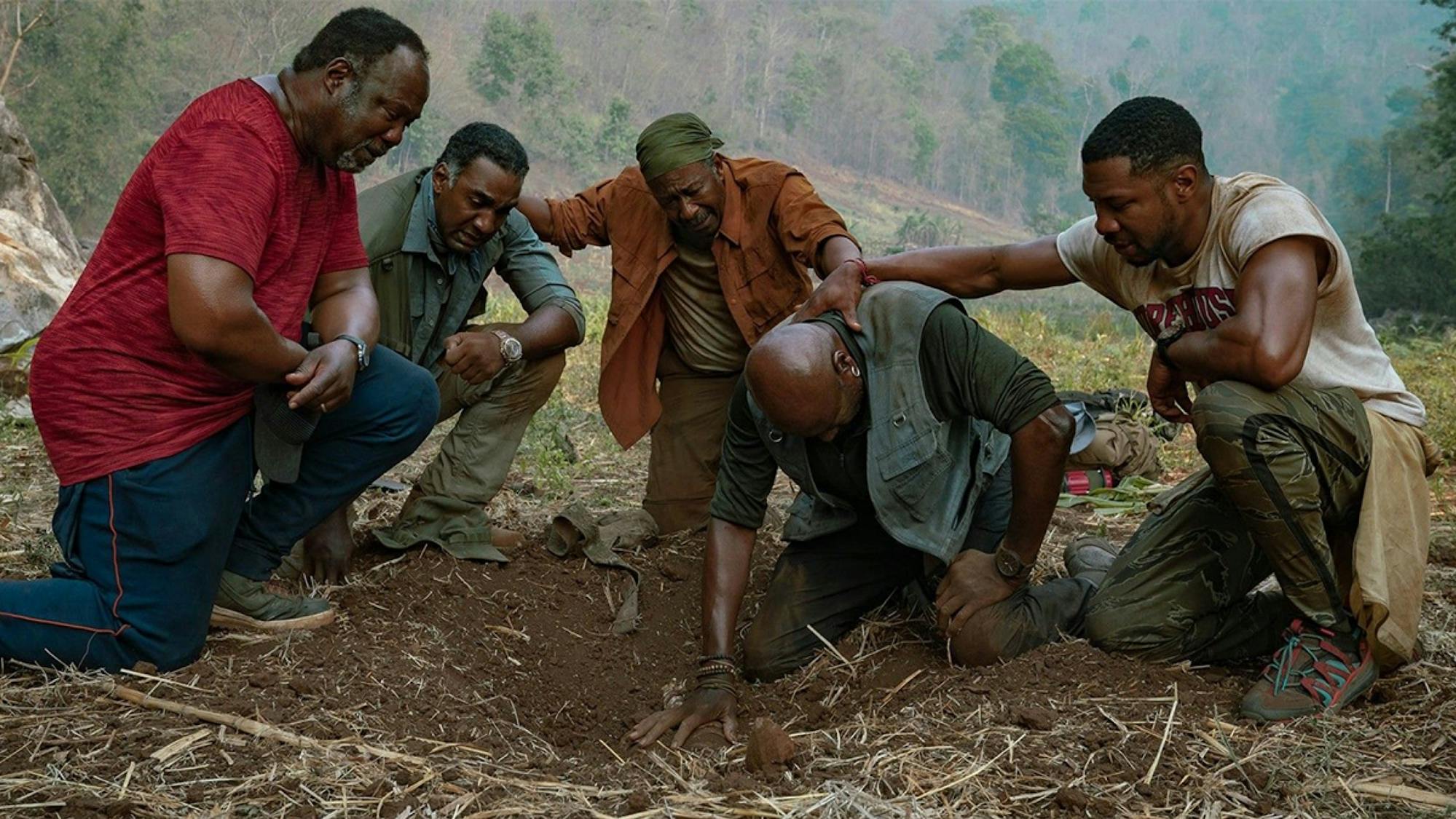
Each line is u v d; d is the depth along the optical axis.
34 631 3.29
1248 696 3.29
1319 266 3.37
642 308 4.77
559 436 6.80
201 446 3.34
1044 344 11.18
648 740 3.38
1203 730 3.18
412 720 3.32
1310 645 3.35
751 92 105.62
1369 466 3.37
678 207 4.46
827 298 3.77
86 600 3.30
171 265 3.08
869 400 3.68
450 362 4.19
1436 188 84.25
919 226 76.12
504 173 4.10
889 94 115.56
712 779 2.98
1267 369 3.20
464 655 3.88
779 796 2.88
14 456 6.01
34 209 9.49
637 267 4.76
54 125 40.84
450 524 4.50
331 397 3.37
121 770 2.83
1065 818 2.79
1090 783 2.92
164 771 2.84
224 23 57.75
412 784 2.85
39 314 7.73
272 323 3.40
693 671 4.16
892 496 3.70
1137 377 9.55
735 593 3.71
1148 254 3.43
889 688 3.71
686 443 5.00
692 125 4.43
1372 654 3.34
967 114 123.81
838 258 4.38
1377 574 3.28
